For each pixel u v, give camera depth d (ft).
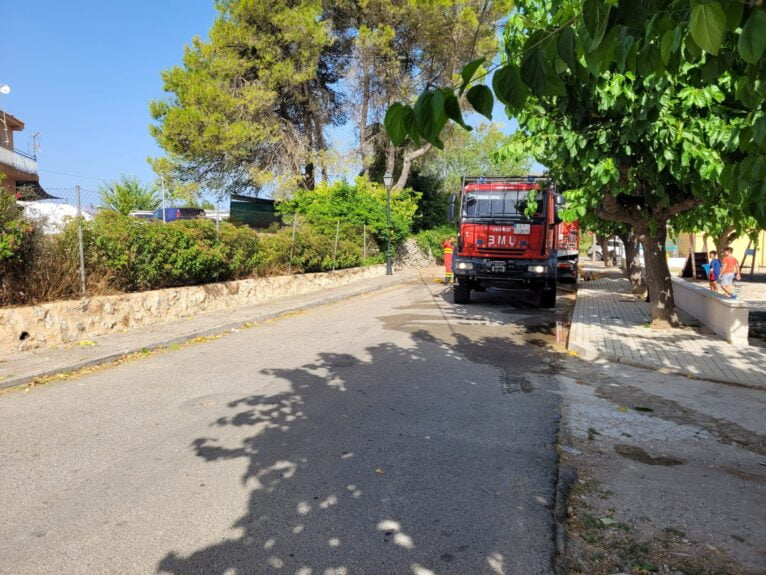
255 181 87.40
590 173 27.43
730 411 19.56
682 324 37.52
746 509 12.13
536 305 52.26
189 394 20.66
